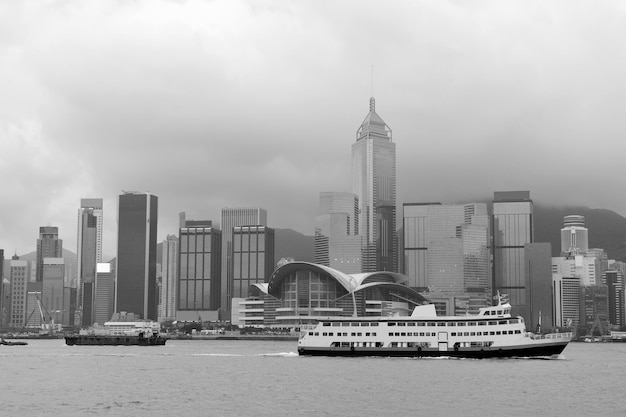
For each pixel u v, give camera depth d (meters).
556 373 192.00
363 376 183.50
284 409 138.25
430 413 134.25
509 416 131.88
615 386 169.38
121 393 160.12
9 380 186.12
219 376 191.75
